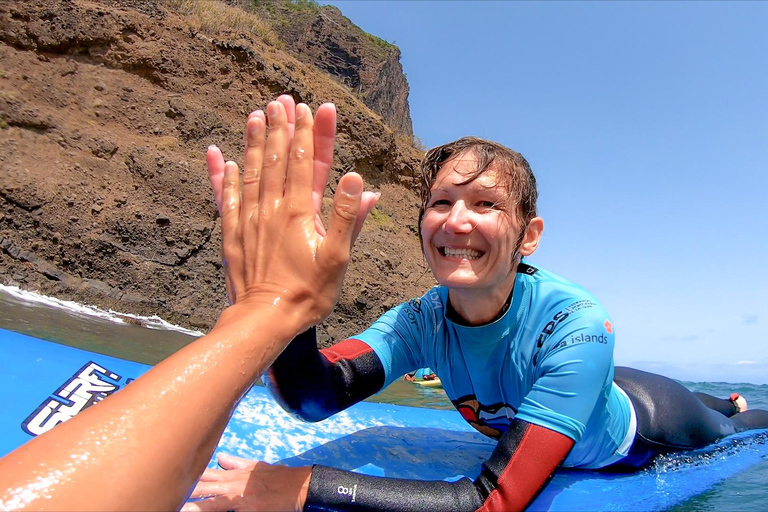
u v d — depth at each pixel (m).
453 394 0.89
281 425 0.87
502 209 0.69
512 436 0.64
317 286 0.41
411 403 1.88
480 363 0.80
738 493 0.79
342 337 3.51
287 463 0.73
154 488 0.29
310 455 0.77
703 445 1.03
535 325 0.75
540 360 0.72
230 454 0.73
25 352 0.89
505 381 0.79
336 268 0.42
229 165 0.48
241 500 0.56
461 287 0.70
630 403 0.89
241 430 0.81
